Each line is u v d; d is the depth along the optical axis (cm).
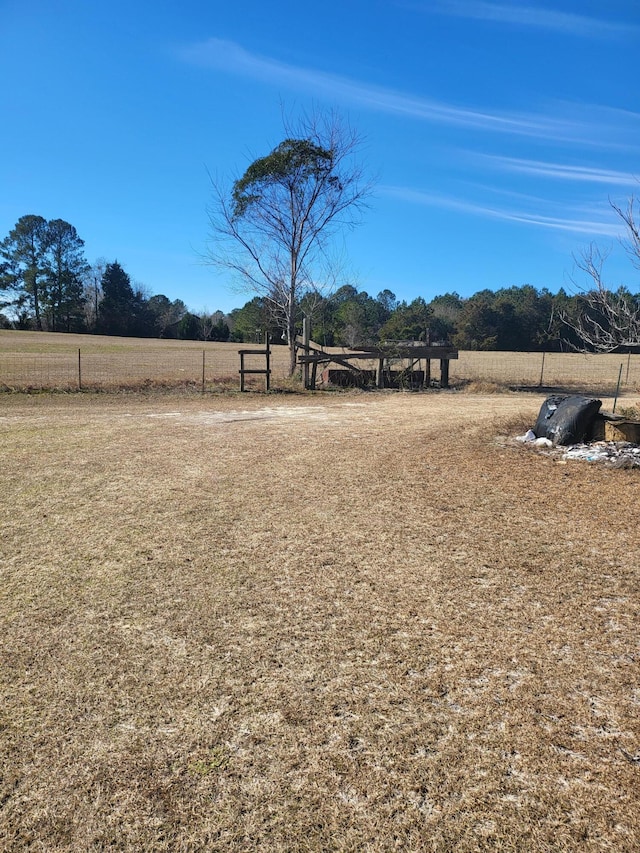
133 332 7294
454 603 345
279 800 203
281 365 2919
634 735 234
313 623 321
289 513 509
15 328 6881
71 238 6906
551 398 832
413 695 259
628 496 552
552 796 204
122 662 284
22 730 237
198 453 758
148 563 401
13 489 577
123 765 219
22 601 345
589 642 302
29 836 189
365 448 791
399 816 196
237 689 263
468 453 746
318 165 1919
